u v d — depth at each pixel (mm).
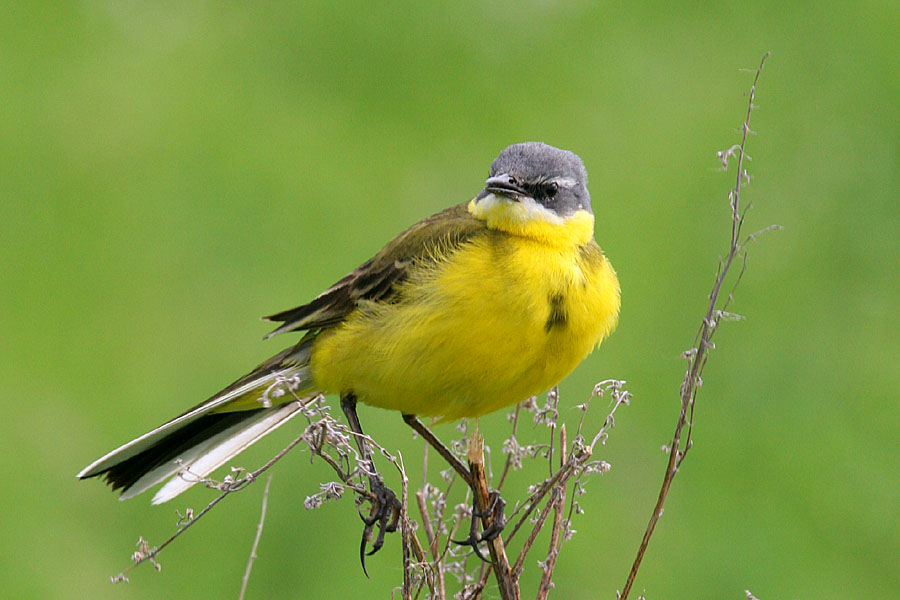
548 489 8062
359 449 9367
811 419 13609
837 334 14125
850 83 15898
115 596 12086
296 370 9984
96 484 12695
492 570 8773
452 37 17031
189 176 15469
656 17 17078
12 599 11961
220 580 11977
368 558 11883
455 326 8898
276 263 14750
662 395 13398
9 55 16719
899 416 13609
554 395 8602
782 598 12391
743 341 14070
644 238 14695
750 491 13109
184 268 14773
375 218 15070
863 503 12992
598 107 16203
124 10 17406
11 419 13422
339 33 17047
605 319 9289
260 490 12141
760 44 16516
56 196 15406
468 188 15336
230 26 17281
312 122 16125
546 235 9156
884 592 12516
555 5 17344
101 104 16250
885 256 14492
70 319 14398
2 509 12578
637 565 7820
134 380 13820
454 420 9766
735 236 7922
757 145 15367
